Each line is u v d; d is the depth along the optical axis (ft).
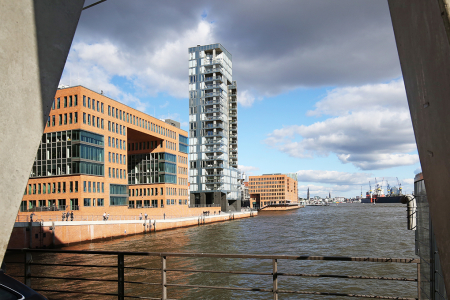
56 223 143.13
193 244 154.20
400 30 10.52
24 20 12.00
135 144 312.29
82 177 198.29
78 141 199.52
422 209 16.10
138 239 176.86
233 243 156.66
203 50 419.13
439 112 8.83
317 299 68.80
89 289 72.49
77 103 202.80
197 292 73.46
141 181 305.94
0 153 11.72
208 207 365.20
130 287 75.25
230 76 456.86
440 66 8.45
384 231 203.21
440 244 9.77
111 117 232.32
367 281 83.10
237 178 458.91
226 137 423.23
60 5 12.96
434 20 8.28
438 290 13.83
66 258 117.60
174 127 320.50
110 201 225.76
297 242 157.38
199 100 413.18
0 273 11.81
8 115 11.80
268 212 612.29
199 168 403.34
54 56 12.85
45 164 205.57
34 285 75.82
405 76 10.84
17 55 11.88
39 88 12.51
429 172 9.90
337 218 359.25
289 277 87.04
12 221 12.14
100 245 152.25
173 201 308.19
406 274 89.25
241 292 73.51
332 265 100.99
